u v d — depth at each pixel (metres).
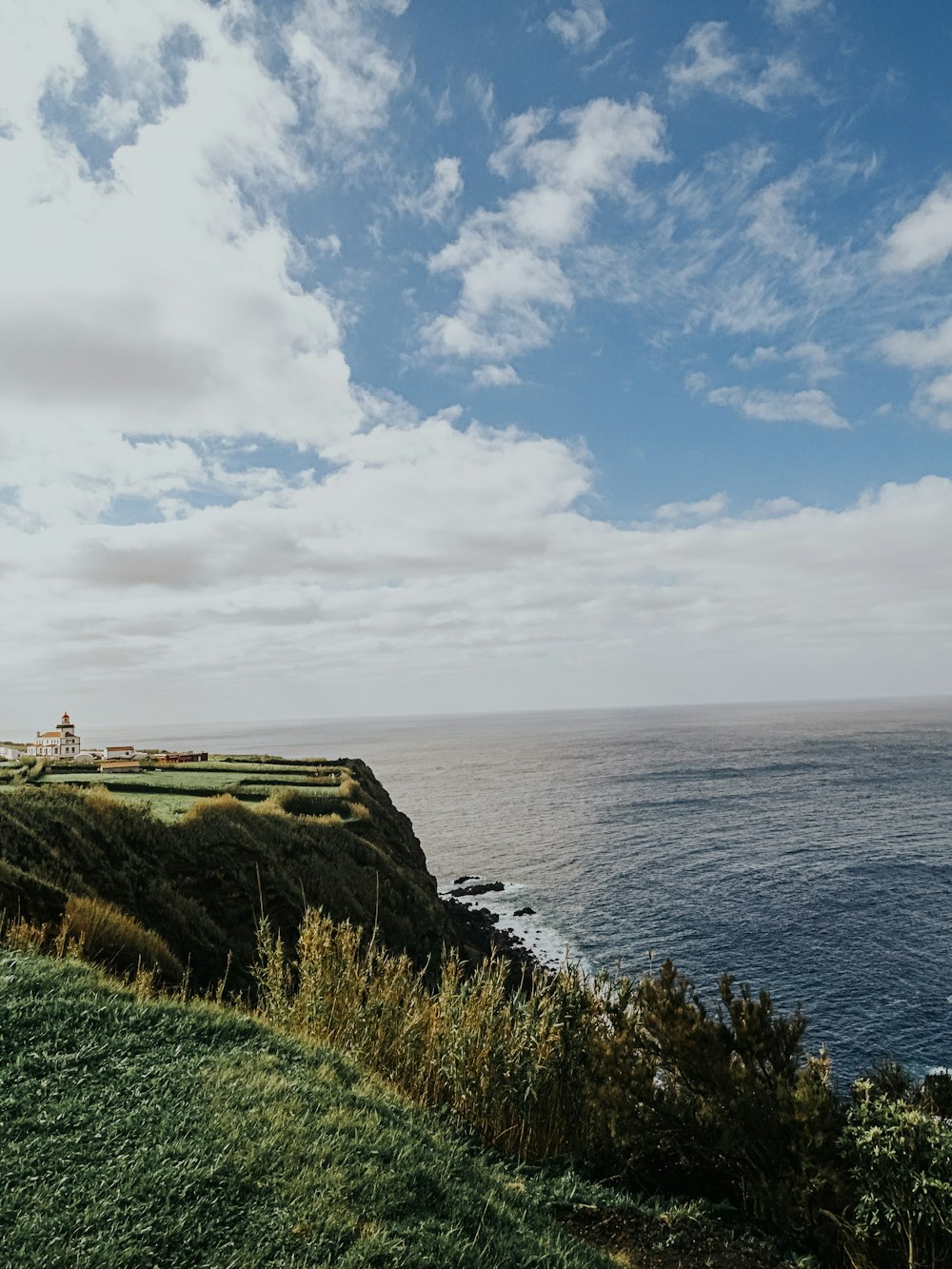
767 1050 7.66
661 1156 7.34
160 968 11.30
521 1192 6.11
